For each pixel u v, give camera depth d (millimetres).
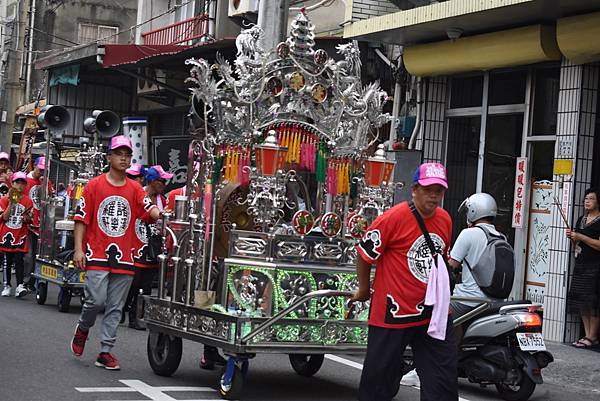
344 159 8438
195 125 8367
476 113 13922
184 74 19141
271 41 11734
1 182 16328
